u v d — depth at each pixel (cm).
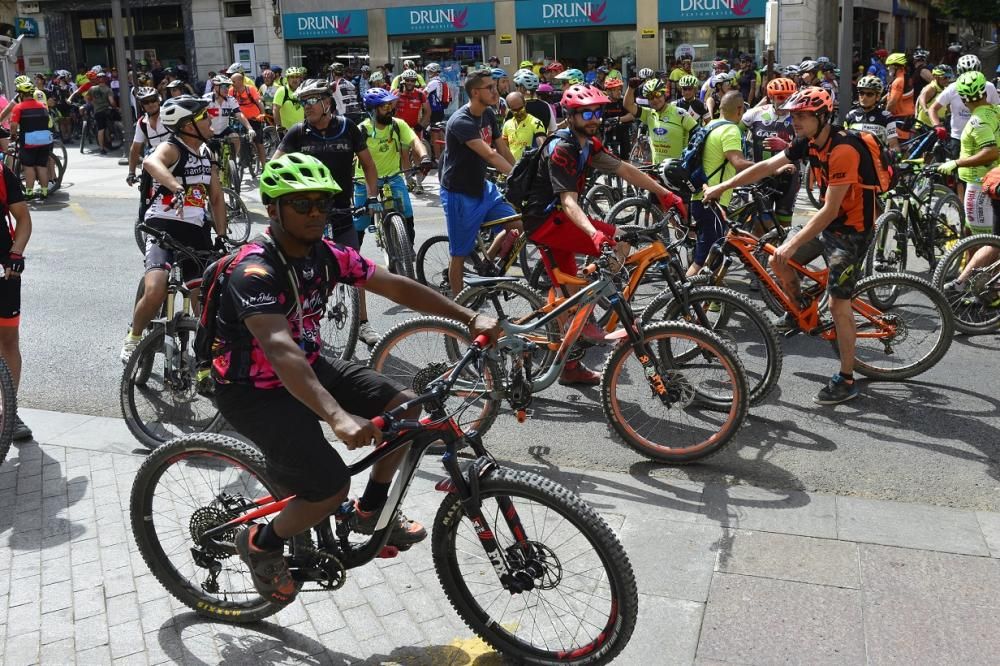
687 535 396
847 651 317
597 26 2453
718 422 479
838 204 514
